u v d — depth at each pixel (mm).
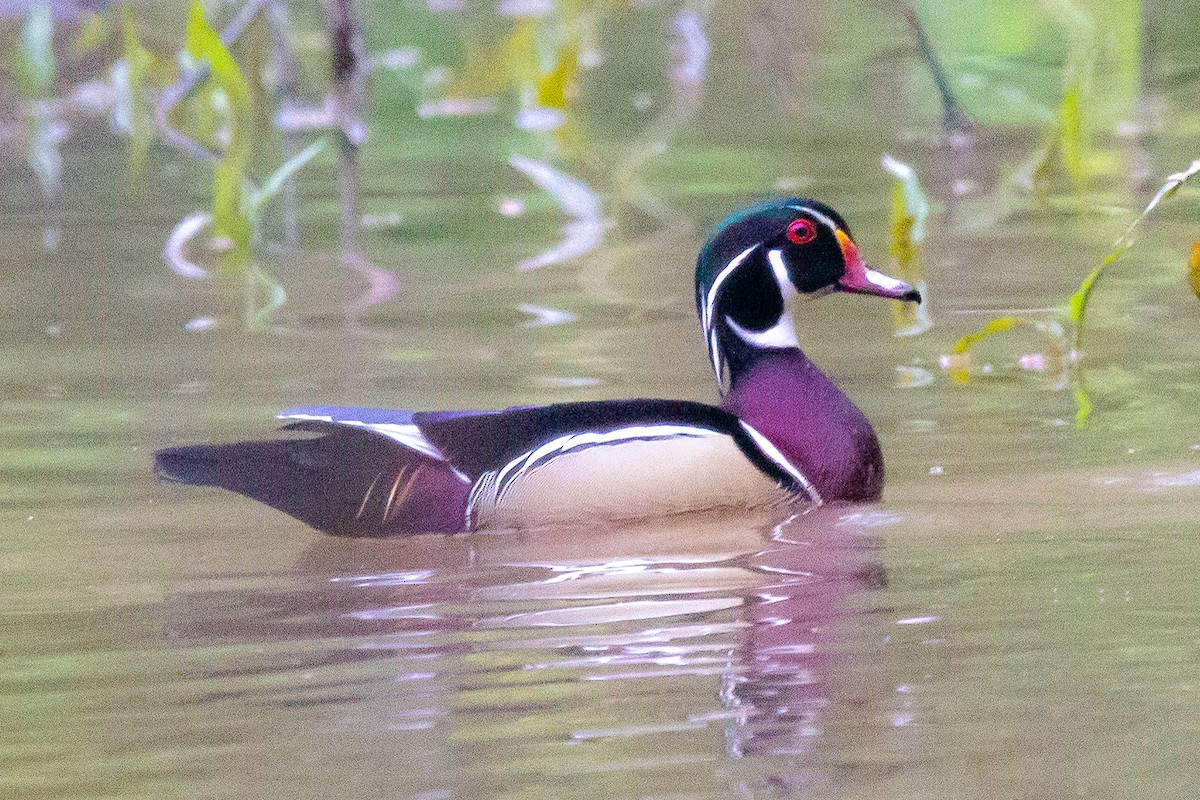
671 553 10047
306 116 24578
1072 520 10312
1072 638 8188
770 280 11680
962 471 11516
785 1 31484
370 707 7492
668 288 16781
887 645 8156
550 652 8172
